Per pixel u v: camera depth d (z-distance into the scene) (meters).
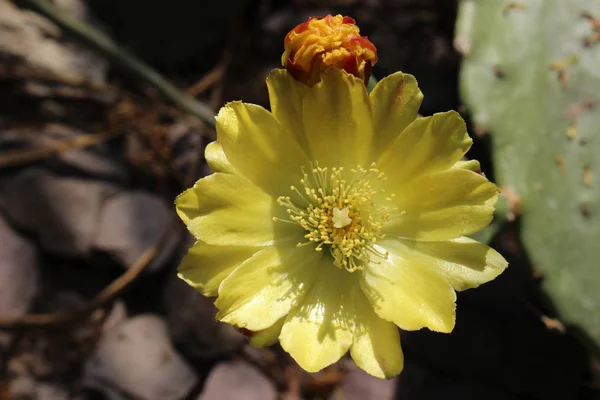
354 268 0.20
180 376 0.31
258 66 0.38
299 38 0.20
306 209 0.21
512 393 0.31
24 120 0.36
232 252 0.20
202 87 0.37
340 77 0.19
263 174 0.20
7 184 0.34
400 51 0.37
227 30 0.37
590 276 0.23
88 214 0.33
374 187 0.21
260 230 0.20
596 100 0.25
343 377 0.31
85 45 0.31
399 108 0.20
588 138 0.25
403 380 0.31
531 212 0.24
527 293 0.32
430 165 0.20
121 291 0.33
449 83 0.37
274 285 0.20
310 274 0.21
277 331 0.20
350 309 0.20
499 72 0.25
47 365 0.32
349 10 0.38
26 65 0.35
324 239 0.21
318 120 0.20
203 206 0.20
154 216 0.34
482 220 0.20
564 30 0.25
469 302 0.32
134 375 0.31
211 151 0.20
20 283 0.32
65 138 0.35
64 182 0.34
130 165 0.36
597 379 0.31
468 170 0.20
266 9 0.39
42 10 0.30
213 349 0.32
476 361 0.31
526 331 0.31
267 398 0.31
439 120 0.19
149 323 0.32
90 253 0.33
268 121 0.20
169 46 0.37
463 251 0.20
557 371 0.31
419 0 0.38
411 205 0.20
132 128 0.36
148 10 0.36
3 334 0.32
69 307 0.33
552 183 0.24
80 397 0.32
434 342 0.31
